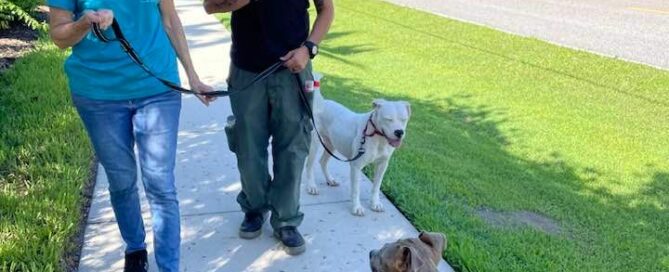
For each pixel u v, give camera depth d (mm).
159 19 3127
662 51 11961
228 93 3447
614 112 7789
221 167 5129
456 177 5297
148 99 3076
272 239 4043
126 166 3186
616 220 4723
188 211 4379
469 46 11578
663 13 16906
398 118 4035
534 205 4871
